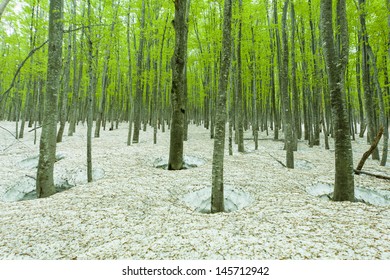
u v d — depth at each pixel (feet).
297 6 41.86
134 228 14.65
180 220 15.85
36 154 36.81
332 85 18.38
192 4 46.37
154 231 14.24
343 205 17.08
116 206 18.16
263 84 58.90
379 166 31.12
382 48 30.32
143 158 34.78
